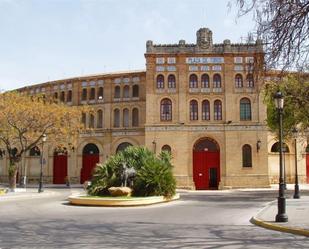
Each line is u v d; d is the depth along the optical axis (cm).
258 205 2908
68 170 5978
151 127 5206
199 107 5241
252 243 1402
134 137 5659
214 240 1462
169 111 5259
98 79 5912
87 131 5884
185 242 1416
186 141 5184
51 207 2811
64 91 6128
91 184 3344
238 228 1791
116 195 3133
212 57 5300
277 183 5575
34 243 1384
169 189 3256
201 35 5322
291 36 1374
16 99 4509
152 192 3186
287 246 1347
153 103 5253
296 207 2544
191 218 2170
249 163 5141
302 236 1564
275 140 5631
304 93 3103
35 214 2356
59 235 1568
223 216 2256
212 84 5269
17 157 4516
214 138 5191
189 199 3538
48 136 4762
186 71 5294
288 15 1346
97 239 1477
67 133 4688
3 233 1609
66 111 4669
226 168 5119
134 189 3231
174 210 2606
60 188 5200
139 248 1295
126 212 2498
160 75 5303
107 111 5819
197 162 5203
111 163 3362
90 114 5928
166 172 3288
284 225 1756
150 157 3388
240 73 5259
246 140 5156
